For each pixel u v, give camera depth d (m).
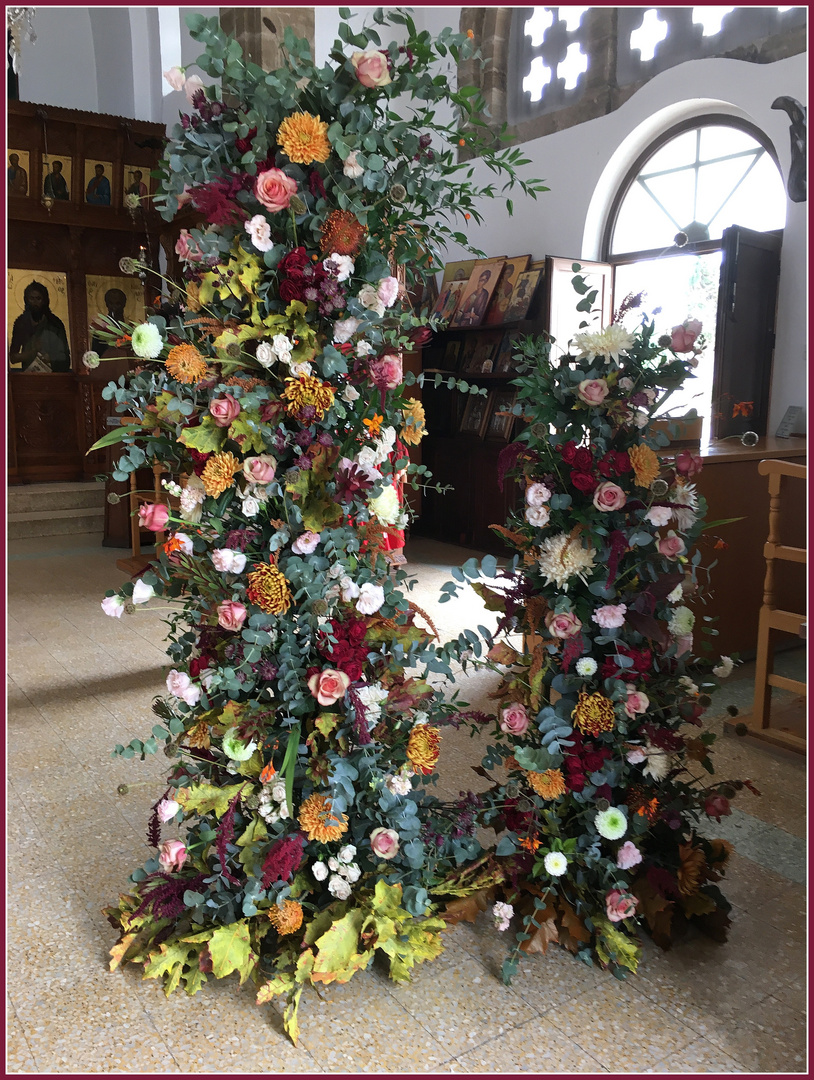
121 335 1.90
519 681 2.13
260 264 1.88
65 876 2.38
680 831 2.18
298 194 1.83
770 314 5.18
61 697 3.81
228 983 1.94
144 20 8.88
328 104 1.83
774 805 2.79
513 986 1.93
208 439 1.83
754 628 4.24
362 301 1.89
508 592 2.14
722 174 5.71
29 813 2.75
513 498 6.74
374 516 2.00
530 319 6.46
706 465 3.88
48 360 9.03
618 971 1.94
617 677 2.01
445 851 2.17
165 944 1.91
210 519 1.91
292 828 1.97
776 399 5.26
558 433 2.07
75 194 8.75
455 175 7.44
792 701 3.67
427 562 6.55
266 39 3.25
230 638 1.90
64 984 1.93
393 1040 1.75
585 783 2.01
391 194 1.83
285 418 1.92
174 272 8.90
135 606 1.95
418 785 2.23
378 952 2.05
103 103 9.73
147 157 8.88
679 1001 1.88
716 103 5.61
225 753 1.88
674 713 2.12
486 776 2.24
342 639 1.90
